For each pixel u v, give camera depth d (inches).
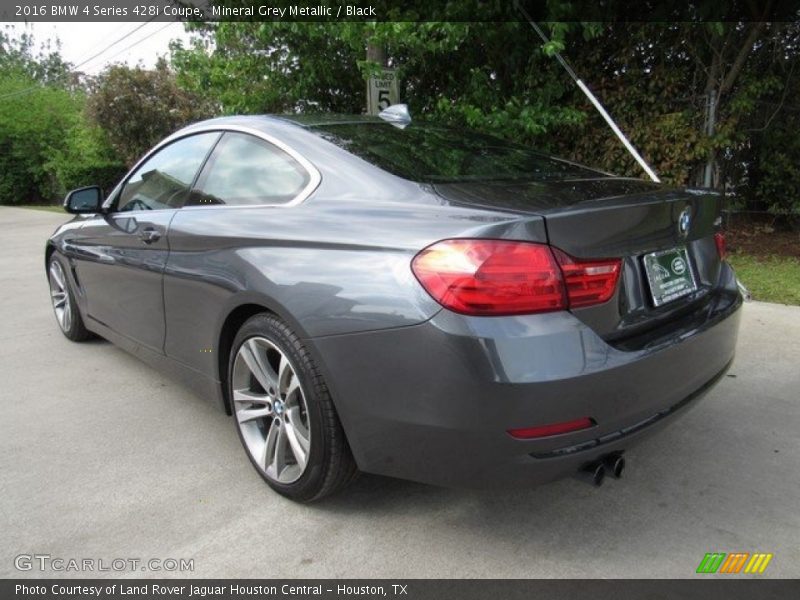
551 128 298.0
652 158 281.9
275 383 105.3
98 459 121.9
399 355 82.7
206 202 123.8
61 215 737.6
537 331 78.1
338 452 95.2
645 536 95.3
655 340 88.7
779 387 147.5
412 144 116.0
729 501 104.0
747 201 317.1
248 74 330.6
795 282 231.5
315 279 92.2
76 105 1125.7
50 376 167.6
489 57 294.2
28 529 99.3
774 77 264.2
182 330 125.6
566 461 81.0
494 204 86.0
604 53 287.7
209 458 121.7
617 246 87.0
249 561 91.4
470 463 81.4
